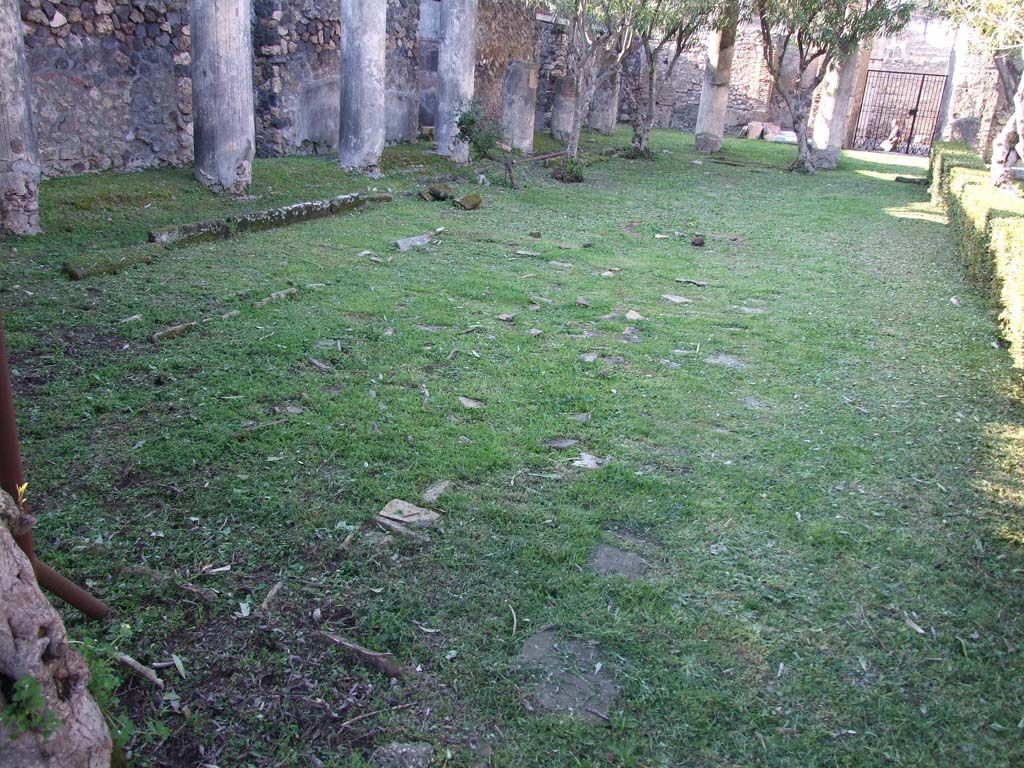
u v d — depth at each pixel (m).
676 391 5.21
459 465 4.00
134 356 5.03
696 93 30.59
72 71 9.38
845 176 19.27
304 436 4.18
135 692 2.49
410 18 15.59
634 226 11.20
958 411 5.20
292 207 9.19
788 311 7.38
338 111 14.08
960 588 3.30
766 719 2.54
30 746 1.68
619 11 14.20
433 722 2.46
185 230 7.88
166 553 3.17
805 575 3.32
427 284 7.24
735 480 4.07
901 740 2.50
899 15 18.00
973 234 9.08
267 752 2.32
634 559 3.36
